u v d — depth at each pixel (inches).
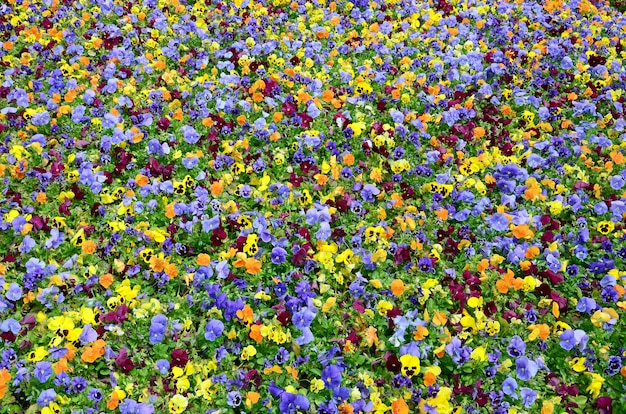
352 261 131.0
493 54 190.5
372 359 120.0
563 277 132.6
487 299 129.0
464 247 135.1
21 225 132.2
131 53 176.4
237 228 136.2
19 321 121.6
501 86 181.3
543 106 173.8
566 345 122.0
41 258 130.1
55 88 163.5
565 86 183.6
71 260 128.0
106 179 144.0
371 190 143.3
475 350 119.9
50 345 118.0
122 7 203.3
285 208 140.5
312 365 118.6
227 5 210.8
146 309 123.0
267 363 117.8
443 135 161.6
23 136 150.4
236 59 180.5
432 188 146.3
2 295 123.4
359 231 136.1
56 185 141.7
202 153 151.2
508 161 154.6
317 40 194.9
